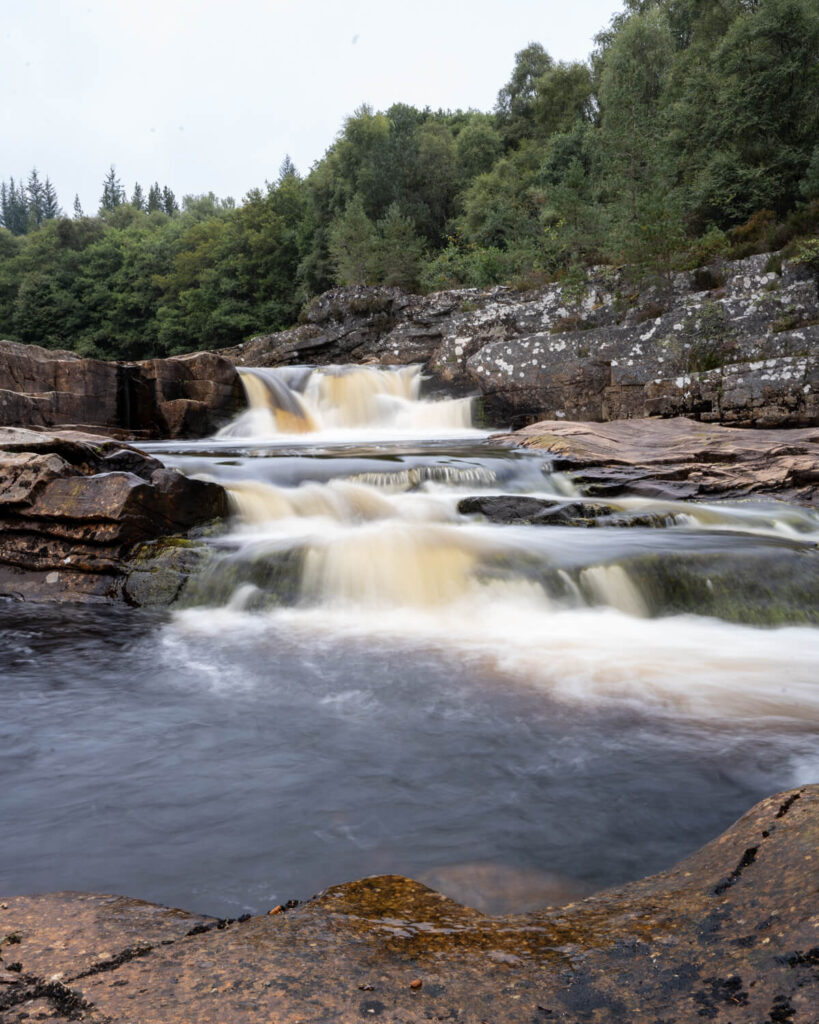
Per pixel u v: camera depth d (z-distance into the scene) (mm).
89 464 10062
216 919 2008
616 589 7535
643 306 22531
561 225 31875
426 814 3242
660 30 40938
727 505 11469
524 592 7555
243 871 2777
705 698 4820
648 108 37156
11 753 4043
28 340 66500
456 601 7598
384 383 26547
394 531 8797
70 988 1570
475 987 1529
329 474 11977
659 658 5828
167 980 1587
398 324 32656
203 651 6238
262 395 23703
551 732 4234
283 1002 1468
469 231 44844
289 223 54250
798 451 13812
